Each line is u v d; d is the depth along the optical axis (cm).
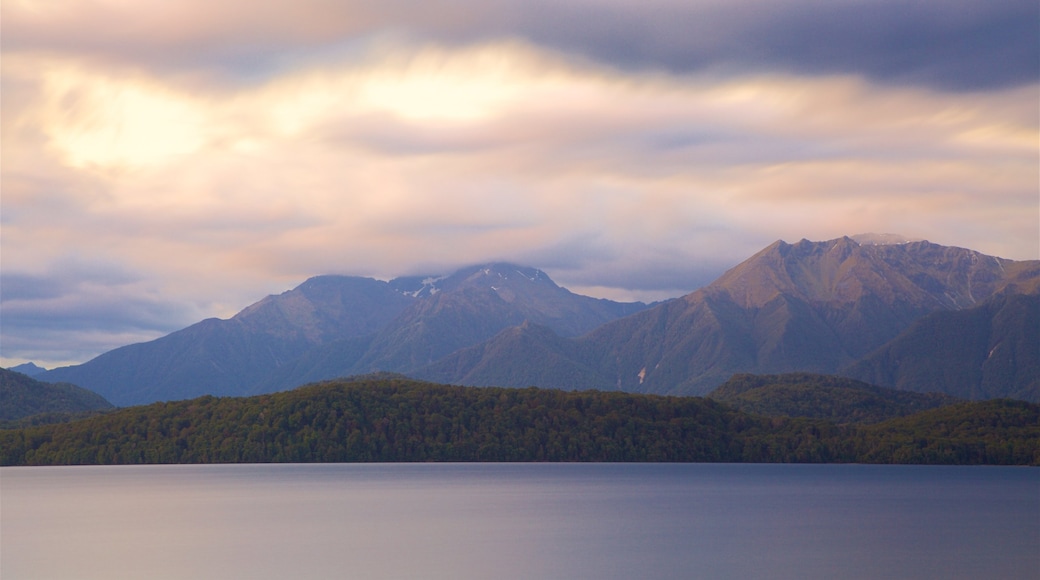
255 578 16562
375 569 17338
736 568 17550
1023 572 17400
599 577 16688
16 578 16700
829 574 17075
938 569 17600
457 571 17162
